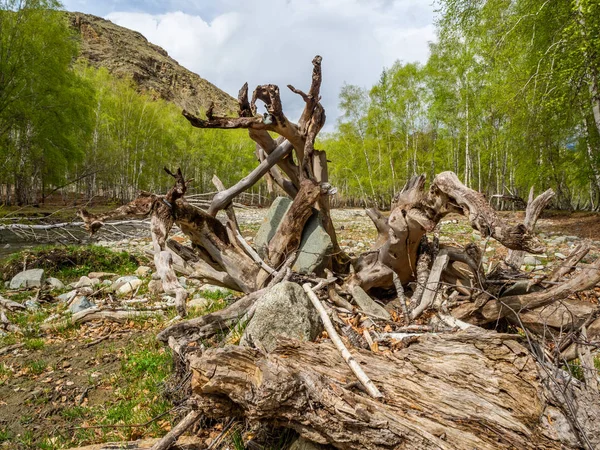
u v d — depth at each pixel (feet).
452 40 56.03
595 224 53.31
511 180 94.79
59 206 92.17
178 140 156.97
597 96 41.27
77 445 10.89
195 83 579.48
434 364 9.00
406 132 118.62
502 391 8.30
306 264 15.35
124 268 33.96
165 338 13.43
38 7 77.97
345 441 7.35
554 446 7.57
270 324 11.28
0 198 101.76
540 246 10.29
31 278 28.37
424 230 13.29
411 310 13.03
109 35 498.69
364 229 58.13
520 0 45.01
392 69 120.47
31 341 18.10
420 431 7.28
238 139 181.47
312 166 16.93
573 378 9.37
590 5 33.09
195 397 8.57
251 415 7.91
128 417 11.72
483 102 77.36
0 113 77.97
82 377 15.02
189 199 23.68
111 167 112.88
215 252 15.60
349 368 8.99
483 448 7.23
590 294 15.85
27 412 12.91
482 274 13.06
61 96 84.33
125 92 142.61
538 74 42.86
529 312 11.85
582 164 64.13
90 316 20.68
